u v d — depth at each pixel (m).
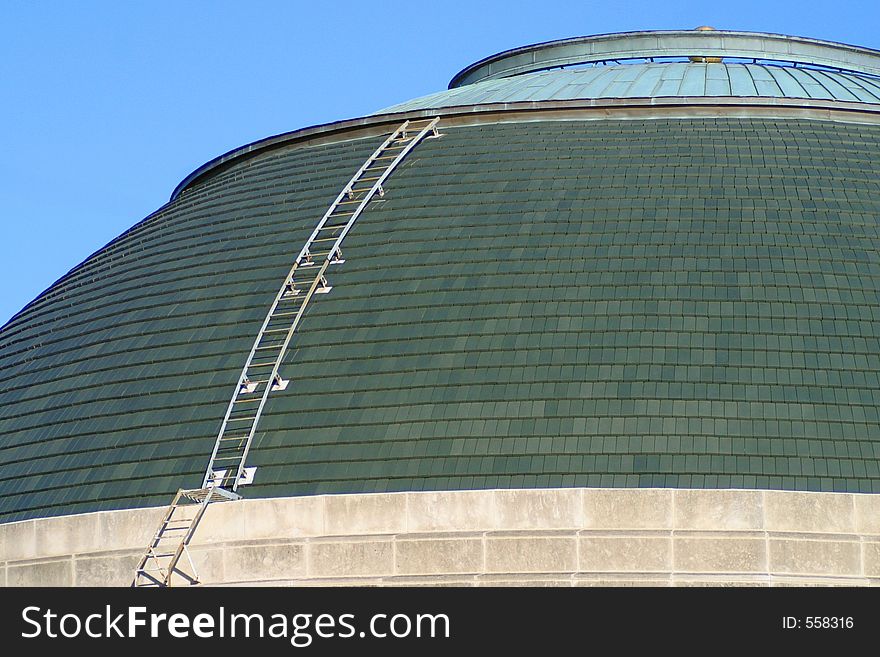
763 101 128.50
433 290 114.12
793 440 102.19
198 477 108.50
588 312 110.06
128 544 107.31
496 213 119.31
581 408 104.94
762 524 99.50
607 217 116.62
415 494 103.12
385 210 122.94
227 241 126.62
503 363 108.25
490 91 139.62
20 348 129.12
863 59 150.88
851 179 119.81
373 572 102.75
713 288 110.44
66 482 112.75
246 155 141.75
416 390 108.25
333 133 136.38
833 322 108.00
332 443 107.12
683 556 99.56
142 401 115.19
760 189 118.31
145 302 123.94
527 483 102.38
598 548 100.38
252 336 115.94
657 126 127.69
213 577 104.94
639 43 146.88
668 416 103.81
